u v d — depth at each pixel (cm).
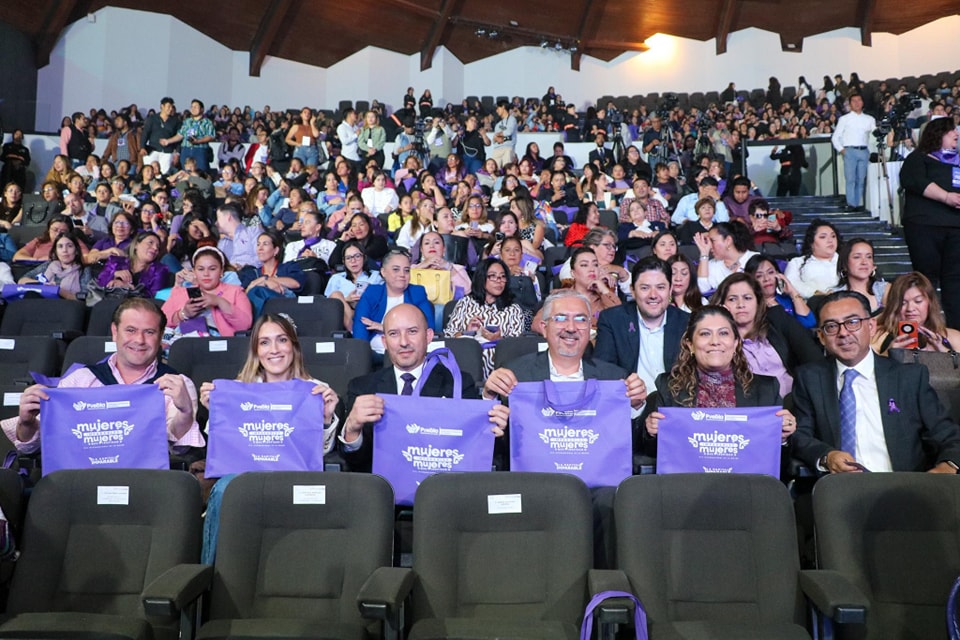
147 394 296
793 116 1673
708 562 255
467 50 2056
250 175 1096
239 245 714
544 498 258
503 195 994
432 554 252
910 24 1988
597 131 1348
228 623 240
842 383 336
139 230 788
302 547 257
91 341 429
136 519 261
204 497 306
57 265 638
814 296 510
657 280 404
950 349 392
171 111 1228
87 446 292
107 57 1705
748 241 595
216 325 488
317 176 1096
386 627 225
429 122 1289
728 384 333
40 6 1622
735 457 293
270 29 1872
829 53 2019
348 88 1986
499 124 1334
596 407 297
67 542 260
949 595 228
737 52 2053
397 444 294
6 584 265
